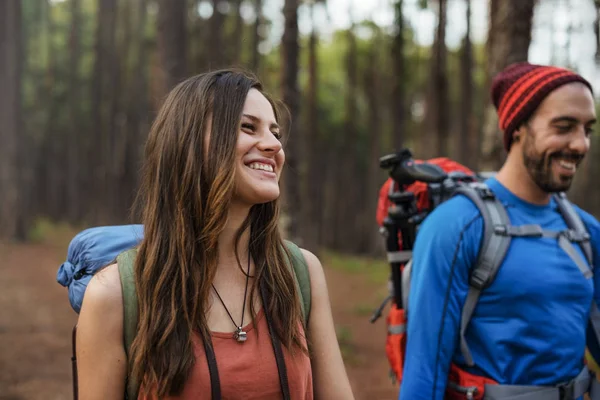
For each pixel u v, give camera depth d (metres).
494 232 2.10
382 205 2.56
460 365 2.15
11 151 19.08
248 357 1.38
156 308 1.36
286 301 1.46
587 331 2.35
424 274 2.13
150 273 1.39
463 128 19.50
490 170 4.37
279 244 1.55
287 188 6.91
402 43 17.41
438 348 2.08
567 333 2.09
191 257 1.38
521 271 2.07
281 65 7.07
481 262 2.09
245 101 1.43
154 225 1.43
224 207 1.38
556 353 2.07
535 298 2.07
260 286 1.47
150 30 27.06
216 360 1.35
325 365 1.57
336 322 9.07
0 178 19.42
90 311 1.38
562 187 2.16
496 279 2.08
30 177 28.30
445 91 16.52
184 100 1.45
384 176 25.27
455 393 2.15
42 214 35.47
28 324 7.91
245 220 1.48
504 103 2.26
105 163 25.67
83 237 1.58
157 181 1.44
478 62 22.92
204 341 1.37
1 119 19.06
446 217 2.15
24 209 19.39
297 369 1.42
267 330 1.43
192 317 1.35
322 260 18.23
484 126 4.49
